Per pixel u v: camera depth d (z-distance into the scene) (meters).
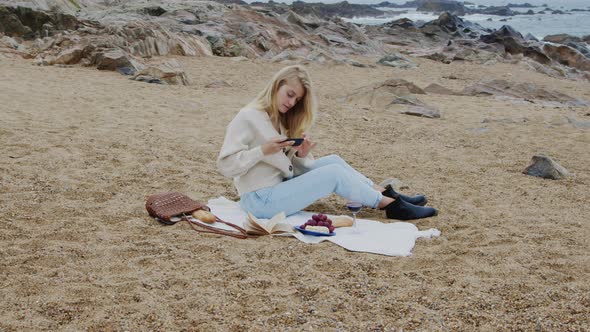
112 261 4.14
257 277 3.95
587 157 8.40
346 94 13.48
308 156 5.49
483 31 43.19
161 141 7.96
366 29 32.84
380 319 3.43
